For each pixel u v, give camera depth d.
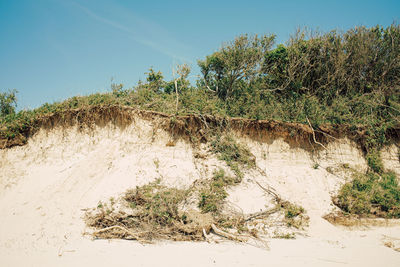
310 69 16.30
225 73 16.30
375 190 11.48
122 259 6.12
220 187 10.19
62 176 10.25
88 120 11.98
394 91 15.42
